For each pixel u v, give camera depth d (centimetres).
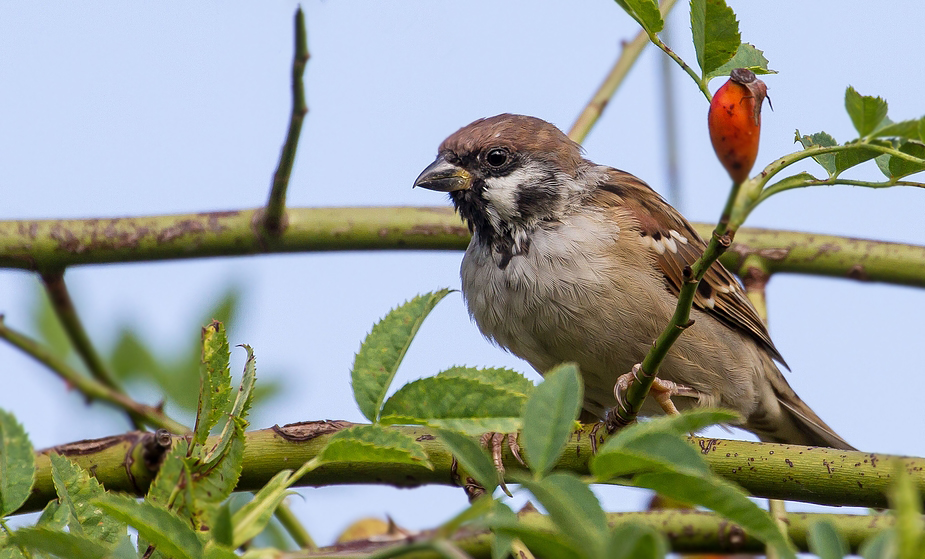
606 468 324
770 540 312
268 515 406
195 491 421
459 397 448
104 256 850
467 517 290
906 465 632
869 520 645
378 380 457
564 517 281
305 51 693
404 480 667
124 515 362
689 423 336
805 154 454
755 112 398
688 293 491
